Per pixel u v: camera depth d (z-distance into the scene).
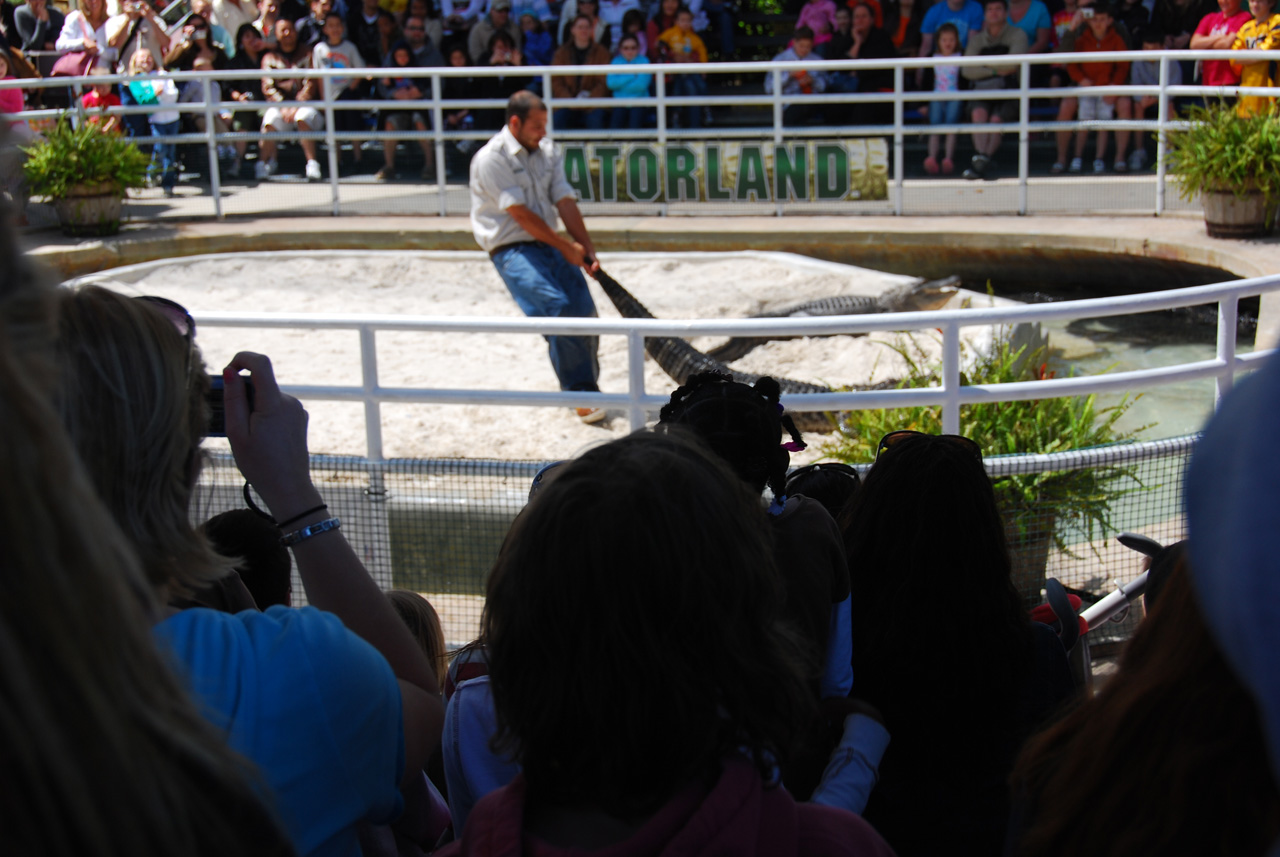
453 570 3.87
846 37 12.27
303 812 1.28
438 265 10.17
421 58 13.06
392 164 13.09
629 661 1.26
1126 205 10.31
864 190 10.58
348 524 3.90
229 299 9.28
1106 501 3.98
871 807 2.10
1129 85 11.27
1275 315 6.87
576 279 6.69
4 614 0.85
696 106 12.65
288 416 1.67
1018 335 7.34
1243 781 1.13
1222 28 10.44
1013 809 1.52
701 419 2.11
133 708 0.93
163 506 1.35
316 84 12.90
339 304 9.18
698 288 9.31
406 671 1.63
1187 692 1.18
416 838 2.02
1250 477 0.80
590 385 6.43
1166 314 8.93
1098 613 3.28
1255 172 8.62
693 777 1.28
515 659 1.33
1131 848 1.20
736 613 1.30
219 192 11.38
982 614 2.07
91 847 0.88
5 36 12.72
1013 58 9.82
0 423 0.86
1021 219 10.22
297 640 1.32
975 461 2.15
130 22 12.57
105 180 10.41
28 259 0.97
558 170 6.44
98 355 1.30
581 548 1.27
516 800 1.33
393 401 3.91
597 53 12.50
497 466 3.77
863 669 2.12
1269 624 0.78
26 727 0.85
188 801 0.97
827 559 2.04
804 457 5.59
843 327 3.71
